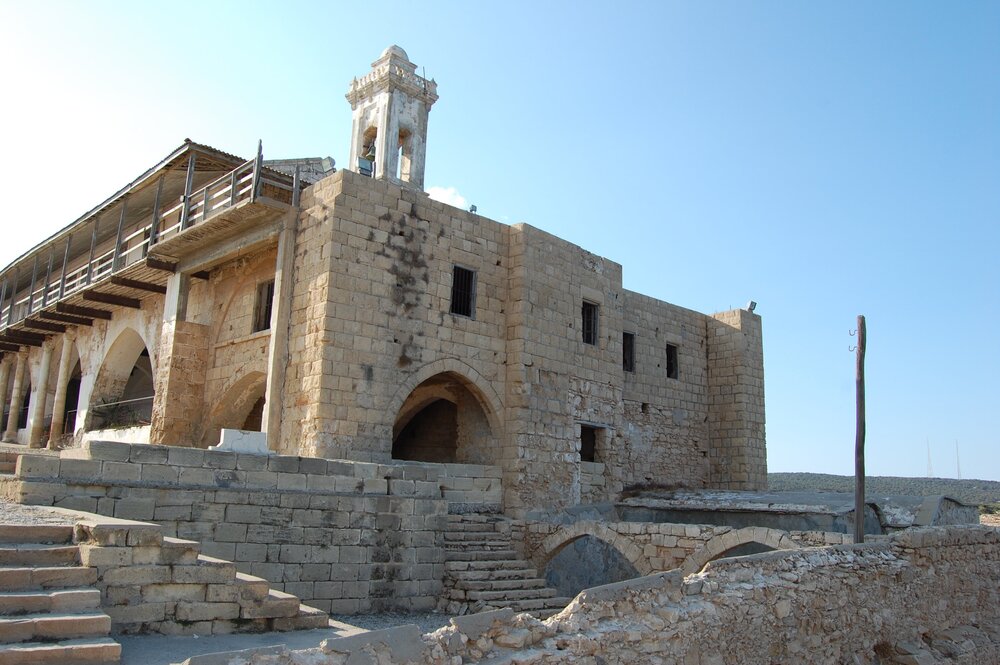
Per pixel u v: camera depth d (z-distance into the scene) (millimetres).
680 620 10070
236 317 23656
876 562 14172
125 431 25734
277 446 19391
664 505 23828
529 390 22516
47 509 11109
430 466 20344
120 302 27578
